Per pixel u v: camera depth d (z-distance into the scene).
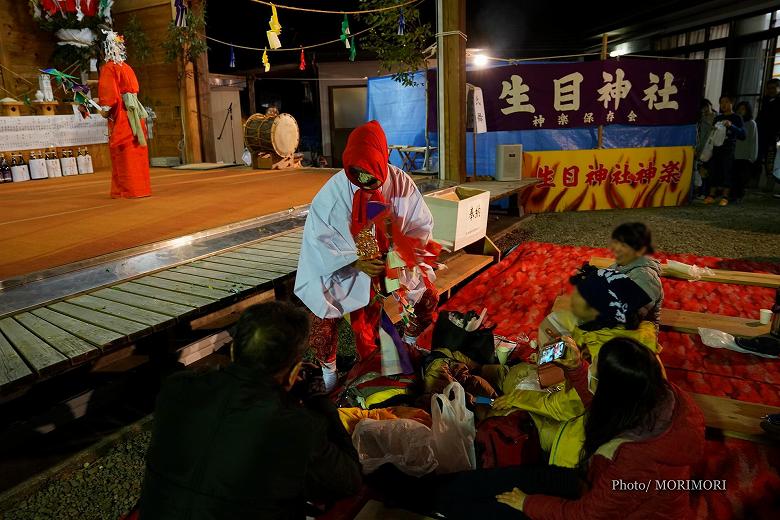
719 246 6.84
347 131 15.27
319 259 3.31
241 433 1.59
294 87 18.83
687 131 9.48
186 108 11.26
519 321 4.77
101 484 2.96
